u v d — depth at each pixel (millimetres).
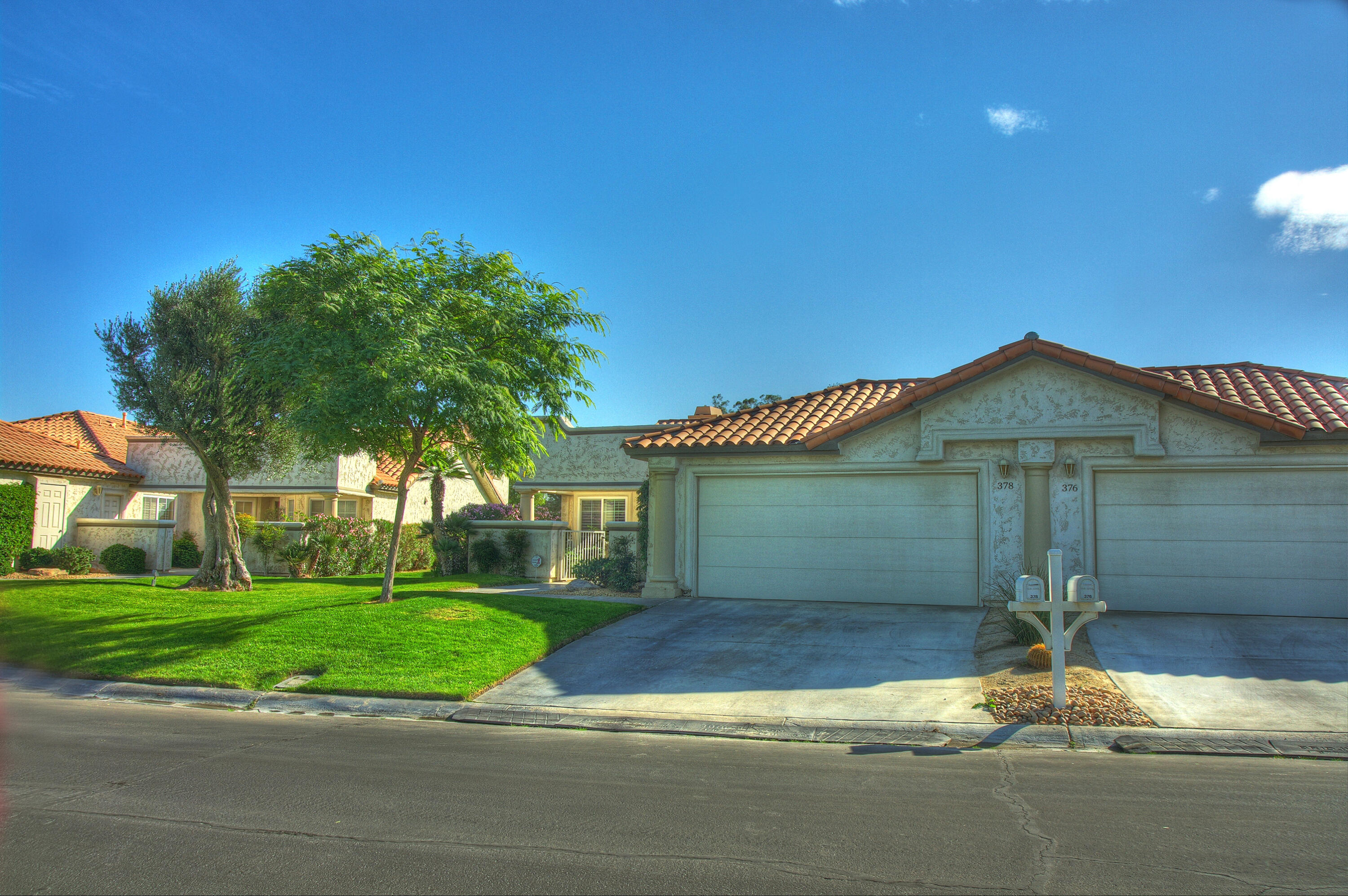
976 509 13961
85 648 11664
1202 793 5957
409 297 12781
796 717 8516
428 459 15008
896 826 5293
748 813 5590
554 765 6930
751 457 15242
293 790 6168
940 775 6547
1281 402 12898
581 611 13625
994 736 7699
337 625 12109
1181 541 12789
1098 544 13070
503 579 19516
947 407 13836
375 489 28484
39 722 8641
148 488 27734
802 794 6059
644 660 11000
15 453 23047
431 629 11859
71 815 5574
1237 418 12250
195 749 7484
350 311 12375
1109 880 4410
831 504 14836
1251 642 10594
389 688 9742
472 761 7078
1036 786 6195
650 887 4363
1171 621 11977
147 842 5051
